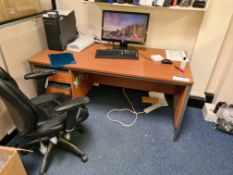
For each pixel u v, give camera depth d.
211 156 1.66
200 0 1.66
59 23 1.79
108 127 1.94
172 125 2.00
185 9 1.70
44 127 1.26
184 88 1.60
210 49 1.92
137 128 1.94
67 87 1.87
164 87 2.19
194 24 1.95
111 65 1.68
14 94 0.99
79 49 1.93
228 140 1.84
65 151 1.67
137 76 1.53
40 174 1.43
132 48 2.09
